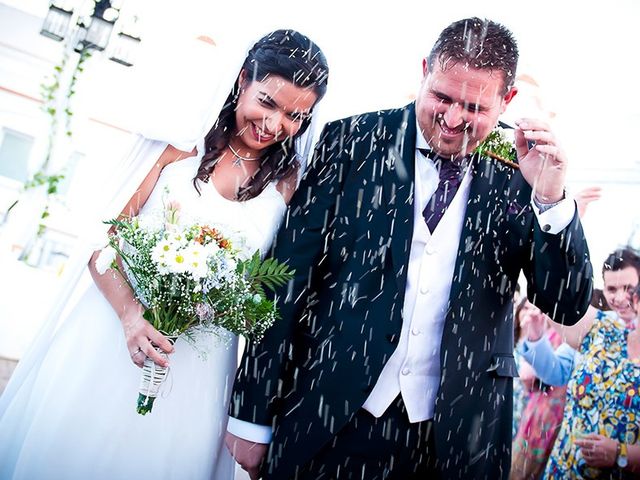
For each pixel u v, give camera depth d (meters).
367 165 2.73
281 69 2.64
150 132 2.69
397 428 2.60
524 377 4.59
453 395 2.59
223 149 2.79
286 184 2.90
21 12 6.21
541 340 4.41
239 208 2.79
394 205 2.65
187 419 2.76
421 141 2.68
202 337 2.77
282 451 2.63
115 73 6.21
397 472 2.62
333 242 2.72
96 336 2.73
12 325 5.82
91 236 2.71
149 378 2.57
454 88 2.48
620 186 6.29
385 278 2.62
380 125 2.79
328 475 2.61
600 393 3.76
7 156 6.28
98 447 2.68
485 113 2.52
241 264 2.59
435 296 2.63
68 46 6.04
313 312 2.74
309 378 2.65
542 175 2.51
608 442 3.63
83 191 6.28
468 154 2.70
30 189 6.18
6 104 6.23
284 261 2.72
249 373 2.69
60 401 2.69
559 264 2.54
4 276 5.94
